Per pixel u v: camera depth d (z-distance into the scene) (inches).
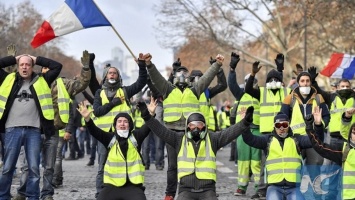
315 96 796.0
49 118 721.6
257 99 855.1
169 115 797.2
